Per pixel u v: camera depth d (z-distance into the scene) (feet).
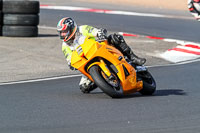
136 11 282.97
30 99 78.48
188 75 111.45
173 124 59.62
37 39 170.81
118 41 79.20
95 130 55.83
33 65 124.47
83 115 64.18
